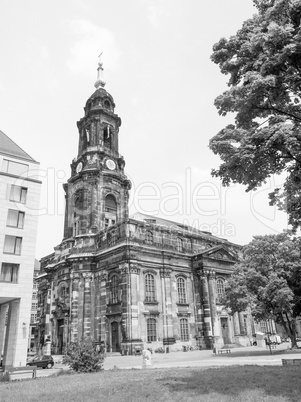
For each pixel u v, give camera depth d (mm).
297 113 16016
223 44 18188
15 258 45156
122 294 47875
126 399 13039
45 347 55594
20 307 43656
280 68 15031
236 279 39469
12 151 50062
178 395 13039
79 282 53719
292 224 17734
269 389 13125
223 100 16391
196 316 54812
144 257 51188
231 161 15453
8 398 14500
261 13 18047
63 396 14258
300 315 38469
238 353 39250
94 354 25375
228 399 12008
